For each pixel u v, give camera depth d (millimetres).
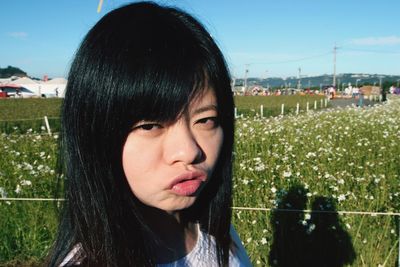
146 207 393
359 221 1680
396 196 2041
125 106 327
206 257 455
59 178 420
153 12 355
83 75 342
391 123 5035
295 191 2000
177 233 439
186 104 334
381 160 2904
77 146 342
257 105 12586
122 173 344
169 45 336
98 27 353
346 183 2180
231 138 412
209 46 359
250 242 1558
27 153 3311
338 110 7078
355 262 1546
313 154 2773
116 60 330
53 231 1720
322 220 1700
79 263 349
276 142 3738
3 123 7102
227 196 471
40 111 11234
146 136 334
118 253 345
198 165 348
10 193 2102
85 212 343
